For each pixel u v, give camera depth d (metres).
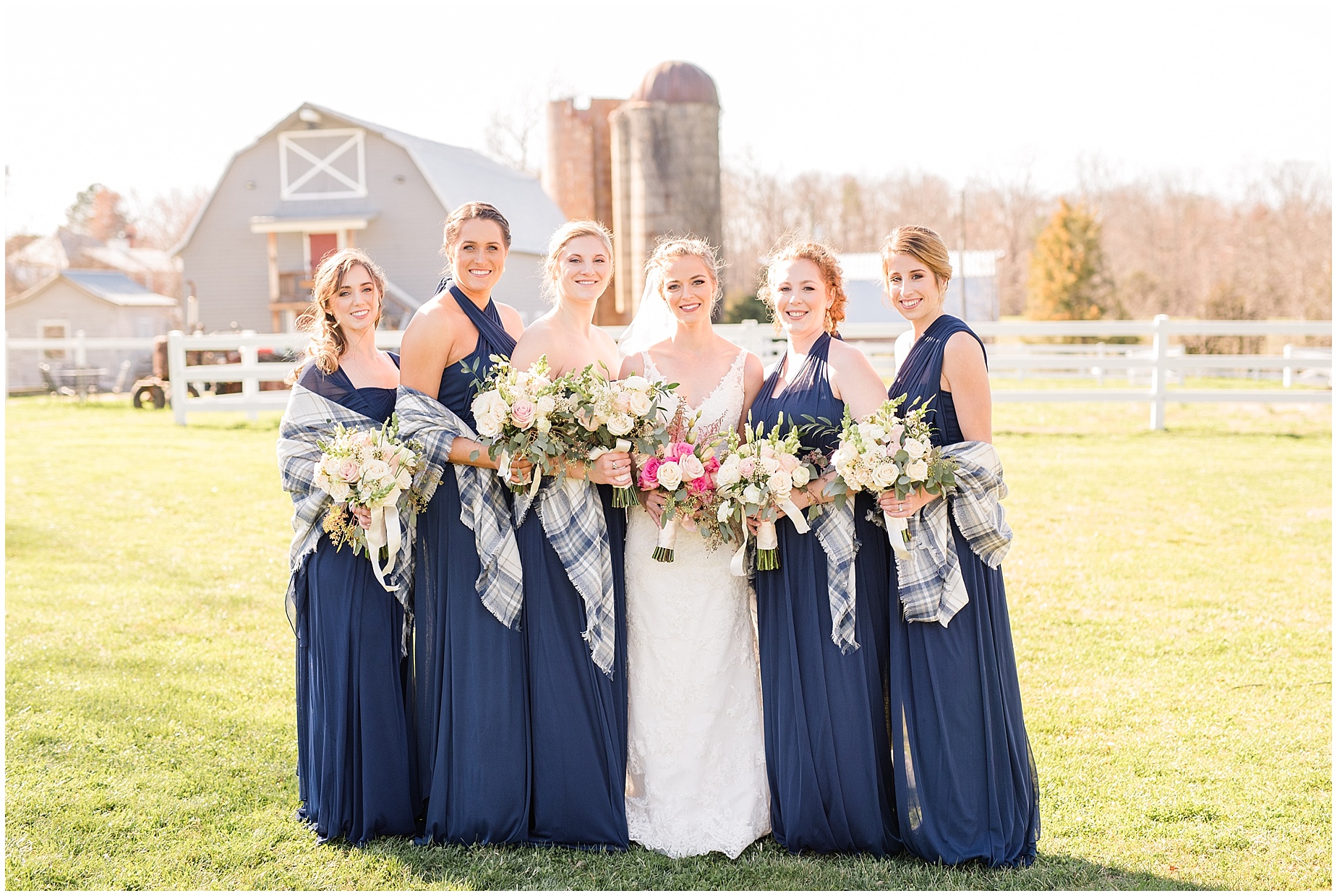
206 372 13.77
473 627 3.31
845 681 3.21
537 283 25.14
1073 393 12.31
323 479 3.22
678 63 17.75
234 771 3.87
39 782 3.74
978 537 3.16
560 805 3.30
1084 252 42.59
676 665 3.37
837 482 3.12
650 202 17.56
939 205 56.72
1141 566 6.70
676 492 3.27
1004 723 3.18
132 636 5.46
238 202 26.00
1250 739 4.09
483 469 3.34
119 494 9.11
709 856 3.24
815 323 3.48
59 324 34.75
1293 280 46.94
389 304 24.06
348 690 3.32
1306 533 7.52
